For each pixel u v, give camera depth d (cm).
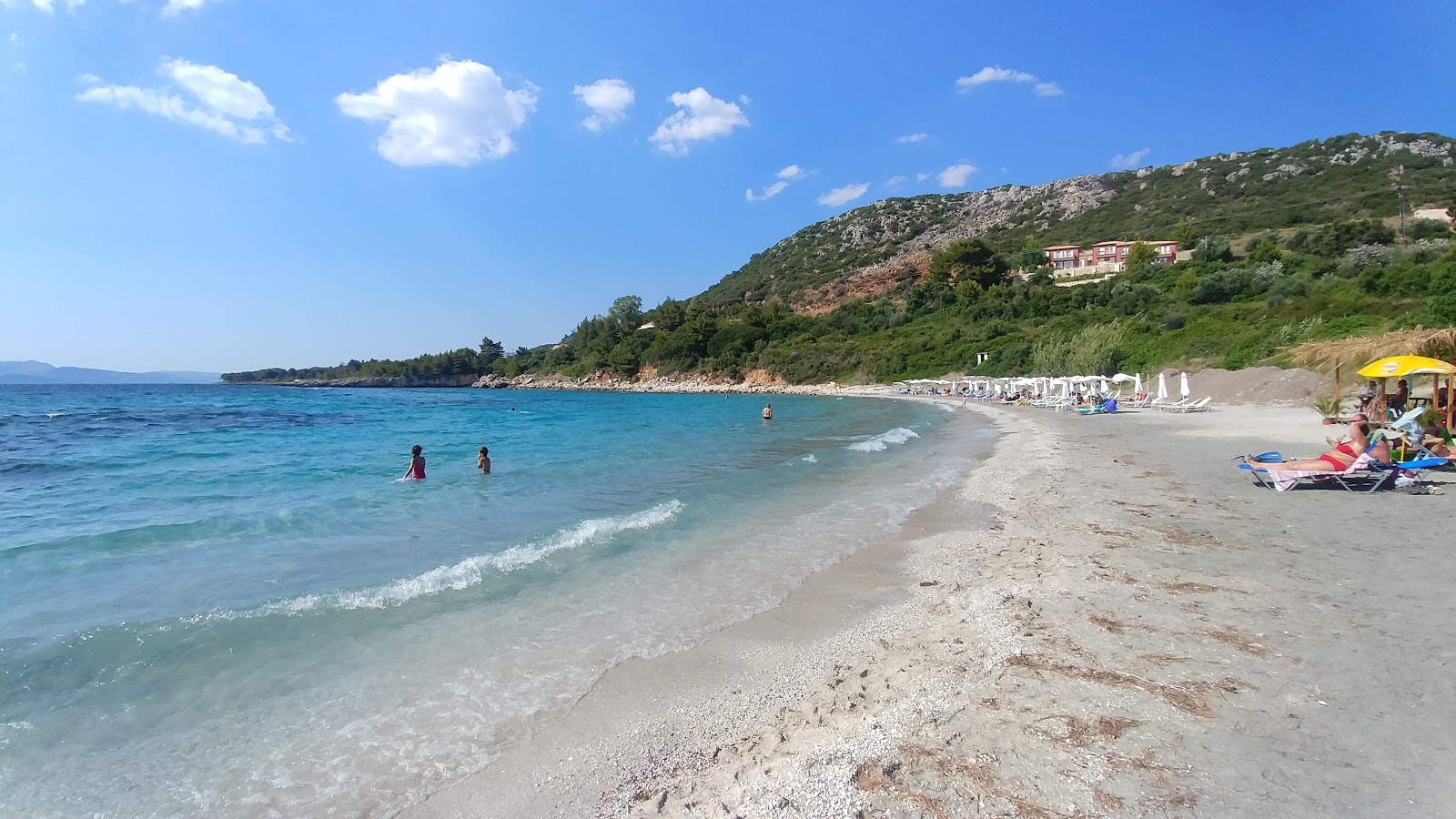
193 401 5909
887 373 6956
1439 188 8088
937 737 373
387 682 483
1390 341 1908
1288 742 345
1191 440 1734
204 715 436
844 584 701
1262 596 562
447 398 7625
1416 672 411
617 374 10400
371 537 900
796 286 12825
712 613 619
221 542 866
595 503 1134
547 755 394
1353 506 884
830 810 315
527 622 595
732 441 2208
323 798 355
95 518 1005
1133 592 591
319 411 4397
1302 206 8594
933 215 15712
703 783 357
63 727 418
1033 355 5547
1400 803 292
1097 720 379
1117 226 10906
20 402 5347
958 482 1291
